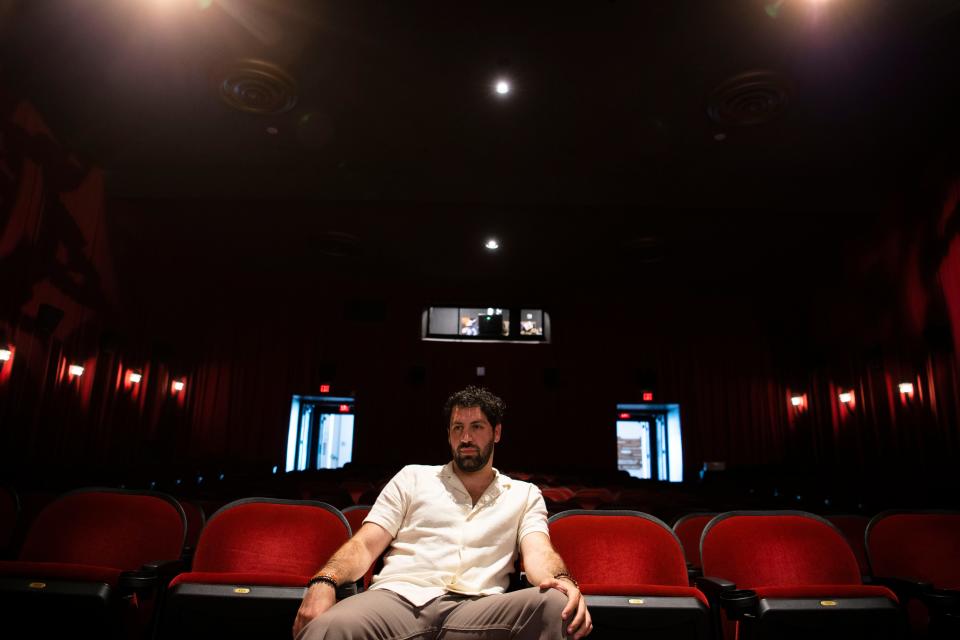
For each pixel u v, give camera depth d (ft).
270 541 8.11
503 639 5.96
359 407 44.11
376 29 20.36
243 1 19.25
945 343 27.14
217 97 23.52
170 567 7.41
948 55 20.77
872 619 7.34
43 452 25.81
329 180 30.01
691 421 44.88
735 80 21.86
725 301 46.78
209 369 43.16
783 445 44.16
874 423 33.91
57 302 26.76
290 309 45.09
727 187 29.96
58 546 8.22
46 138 24.90
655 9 19.20
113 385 31.86
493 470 7.66
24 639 6.83
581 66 21.93
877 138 25.81
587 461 44.16
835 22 19.47
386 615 6.03
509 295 46.73
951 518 9.46
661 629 7.11
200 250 38.32
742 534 8.63
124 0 18.97
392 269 42.63
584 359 45.91
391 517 7.14
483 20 19.92
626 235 34.86
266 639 7.06
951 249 25.98
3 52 20.79
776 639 7.23
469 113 24.98
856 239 33.68
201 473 31.37
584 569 8.05
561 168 29.17
